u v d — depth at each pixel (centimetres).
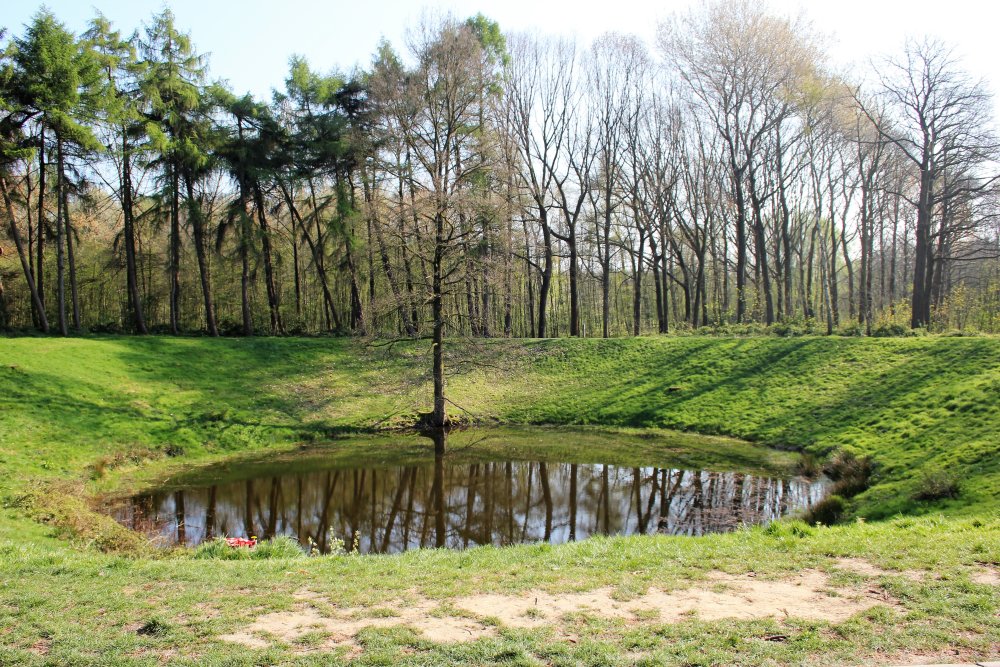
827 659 565
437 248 2441
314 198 3891
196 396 2558
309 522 1575
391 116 3269
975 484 1292
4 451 1759
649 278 6431
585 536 1448
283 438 2400
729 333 3388
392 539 1456
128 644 622
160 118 3281
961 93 3009
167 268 3591
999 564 802
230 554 1071
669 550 960
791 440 2173
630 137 4094
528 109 4028
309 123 3697
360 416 2661
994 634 605
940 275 4212
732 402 2583
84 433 2028
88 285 4288
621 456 2172
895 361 2477
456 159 3175
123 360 2705
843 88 3350
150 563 938
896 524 1108
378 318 2695
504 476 1977
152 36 3294
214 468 2031
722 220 4797
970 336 2597
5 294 3888
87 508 1509
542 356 3309
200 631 657
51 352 2558
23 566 892
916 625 631
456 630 653
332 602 749
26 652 603
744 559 884
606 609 705
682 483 1858
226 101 3525
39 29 2766
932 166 3238
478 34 3709
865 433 1980
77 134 2798
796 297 6006
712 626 643
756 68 3434
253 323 4425
